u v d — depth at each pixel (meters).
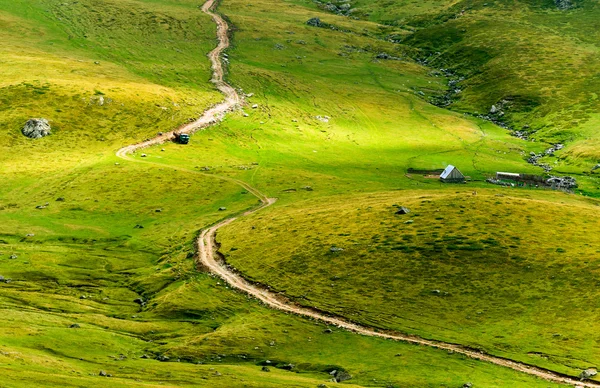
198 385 65.19
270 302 103.75
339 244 120.44
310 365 80.19
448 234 119.25
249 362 81.94
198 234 138.25
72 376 60.78
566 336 84.94
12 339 76.00
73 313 98.62
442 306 96.62
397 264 109.88
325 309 99.50
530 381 74.88
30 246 132.50
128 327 93.56
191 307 102.75
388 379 75.38
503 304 95.31
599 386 73.25
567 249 109.62
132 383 60.81
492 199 139.62
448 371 77.81
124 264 125.94
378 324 93.44
